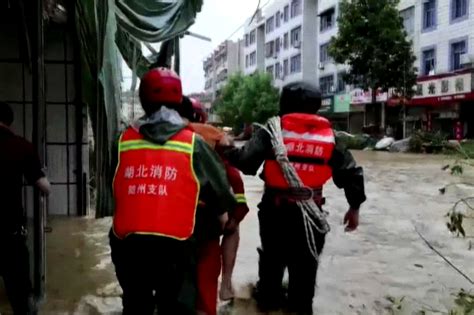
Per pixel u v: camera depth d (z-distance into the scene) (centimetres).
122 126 589
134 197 281
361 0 2867
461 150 505
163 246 277
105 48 539
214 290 366
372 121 3819
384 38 2848
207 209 349
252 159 405
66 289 473
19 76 755
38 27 395
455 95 2834
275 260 432
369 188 1244
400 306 420
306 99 415
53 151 798
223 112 5559
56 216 799
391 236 721
